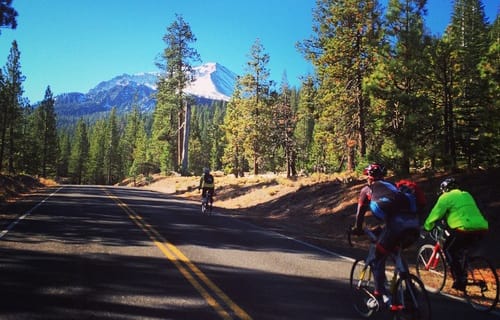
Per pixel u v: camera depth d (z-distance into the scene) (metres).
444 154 16.61
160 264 8.16
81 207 18.50
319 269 8.56
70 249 9.17
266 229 14.95
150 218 15.53
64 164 111.69
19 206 17.97
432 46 16.72
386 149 19.75
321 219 17.86
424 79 17.05
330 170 54.56
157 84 51.88
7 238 10.12
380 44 21.25
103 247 9.55
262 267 8.45
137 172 79.00
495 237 10.99
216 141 95.06
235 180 36.59
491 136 16.84
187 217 16.78
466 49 17.22
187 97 49.03
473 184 14.52
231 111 57.94
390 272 8.01
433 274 8.26
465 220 6.54
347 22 27.52
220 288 6.73
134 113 106.00
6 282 6.55
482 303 6.47
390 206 5.14
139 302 5.88
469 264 6.80
